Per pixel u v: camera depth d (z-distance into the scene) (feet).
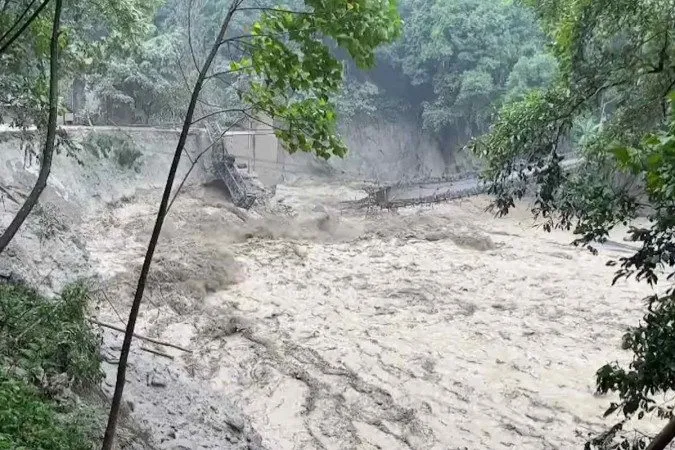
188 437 39.91
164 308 74.43
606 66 29.04
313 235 120.57
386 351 68.18
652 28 28.02
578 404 56.90
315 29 22.61
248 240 111.04
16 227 23.97
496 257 109.60
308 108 24.08
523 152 29.22
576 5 30.37
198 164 133.18
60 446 25.23
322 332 73.10
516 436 51.96
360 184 176.45
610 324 76.23
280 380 60.03
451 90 188.85
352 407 56.13
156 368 49.39
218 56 136.98
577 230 25.59
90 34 61.46
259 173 150.51
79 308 35.96
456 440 51.29
